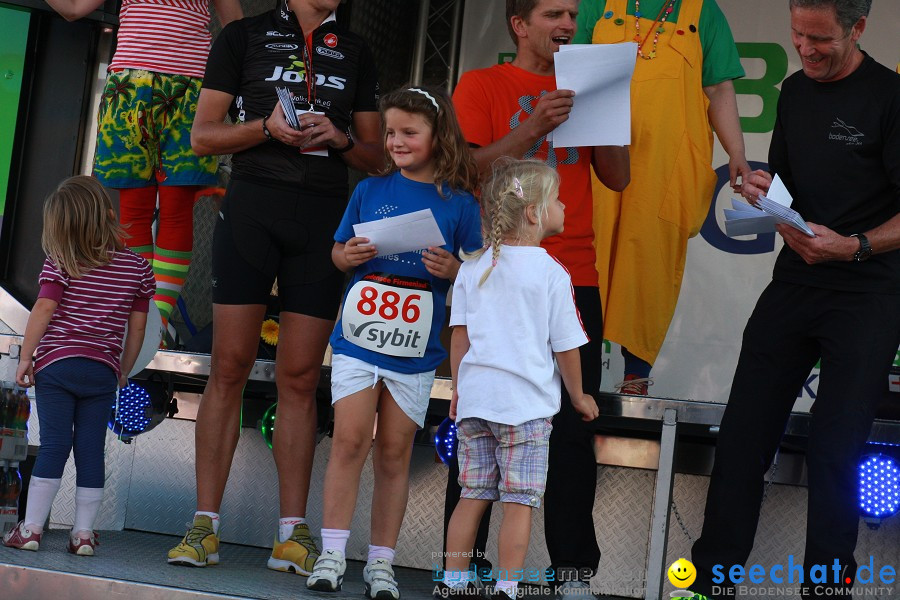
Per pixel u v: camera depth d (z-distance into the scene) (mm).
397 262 4645
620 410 5328
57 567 4535
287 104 4699
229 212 4992
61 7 6309
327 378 5848
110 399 5375
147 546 5715
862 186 4637
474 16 8641
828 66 4613
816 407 4594
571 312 4453
